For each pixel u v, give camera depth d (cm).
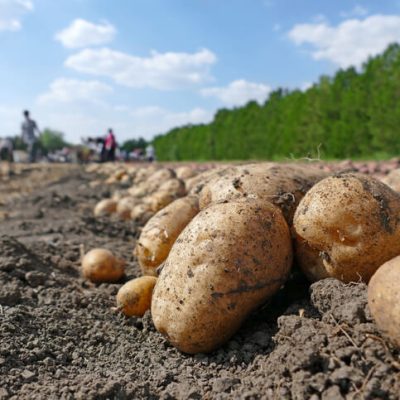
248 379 22
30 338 27
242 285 25
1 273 37
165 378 24
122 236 63
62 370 25
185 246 26
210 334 25
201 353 26
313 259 27
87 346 28
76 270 45
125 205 71
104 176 155
